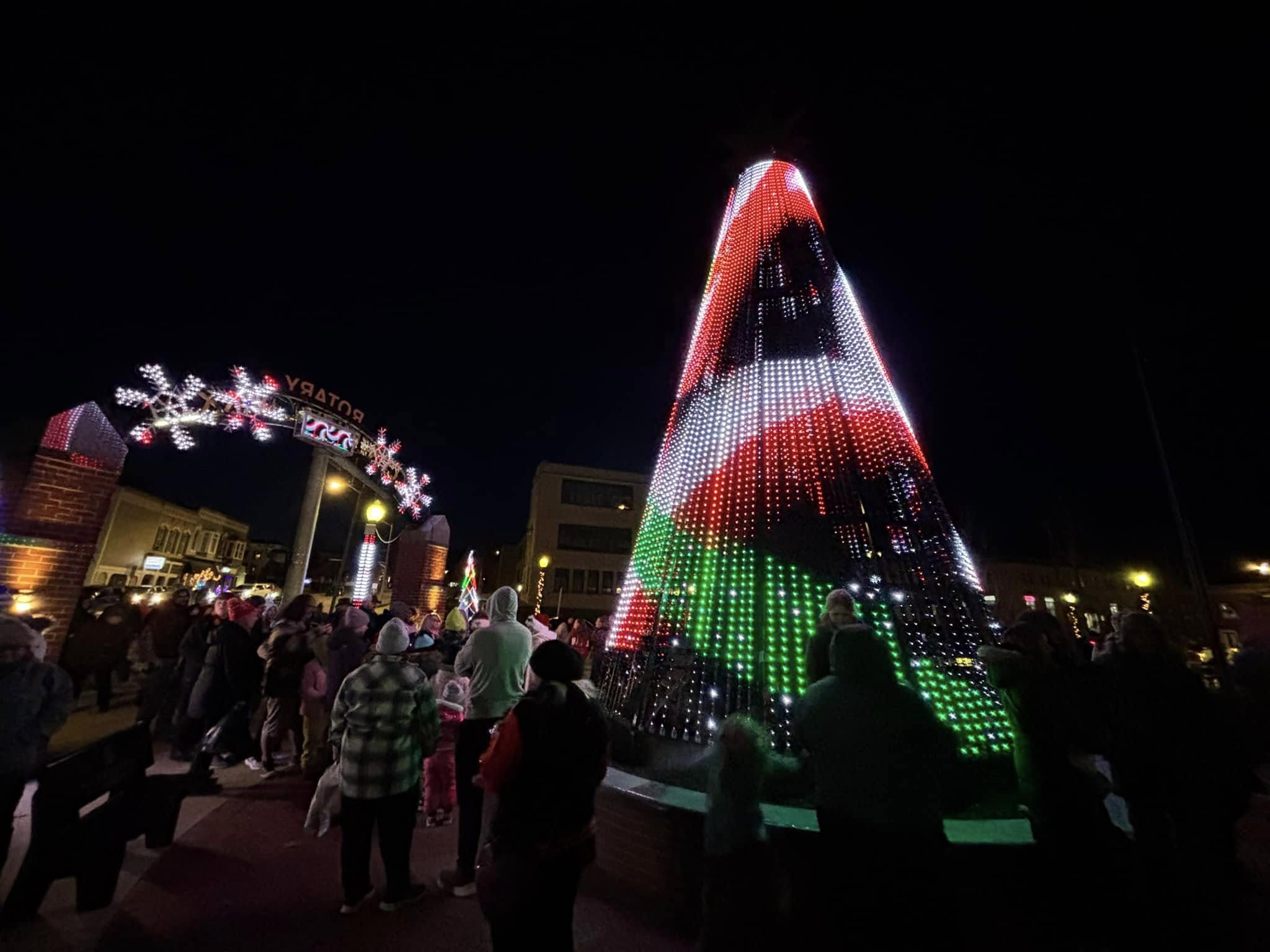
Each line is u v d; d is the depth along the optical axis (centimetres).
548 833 225
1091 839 269
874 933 221
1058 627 399
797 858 282
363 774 325
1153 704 293
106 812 348
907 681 364
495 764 234
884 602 391
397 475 1514
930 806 231
